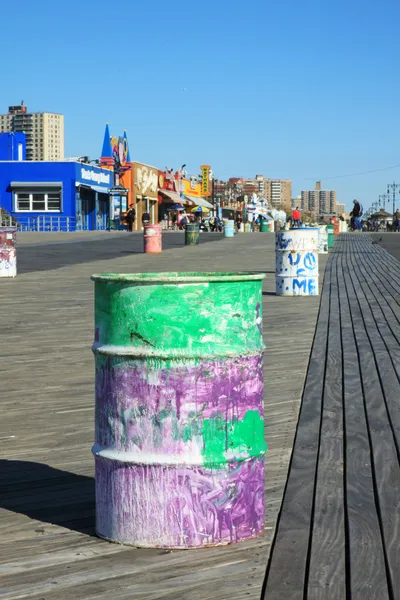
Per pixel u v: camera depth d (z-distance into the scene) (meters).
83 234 52.56
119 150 79.31
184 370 4.06
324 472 5.23
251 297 4.21
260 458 4.28
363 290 18.44
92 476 5.32
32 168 66.81
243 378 4.16
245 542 4.15
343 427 6.38
